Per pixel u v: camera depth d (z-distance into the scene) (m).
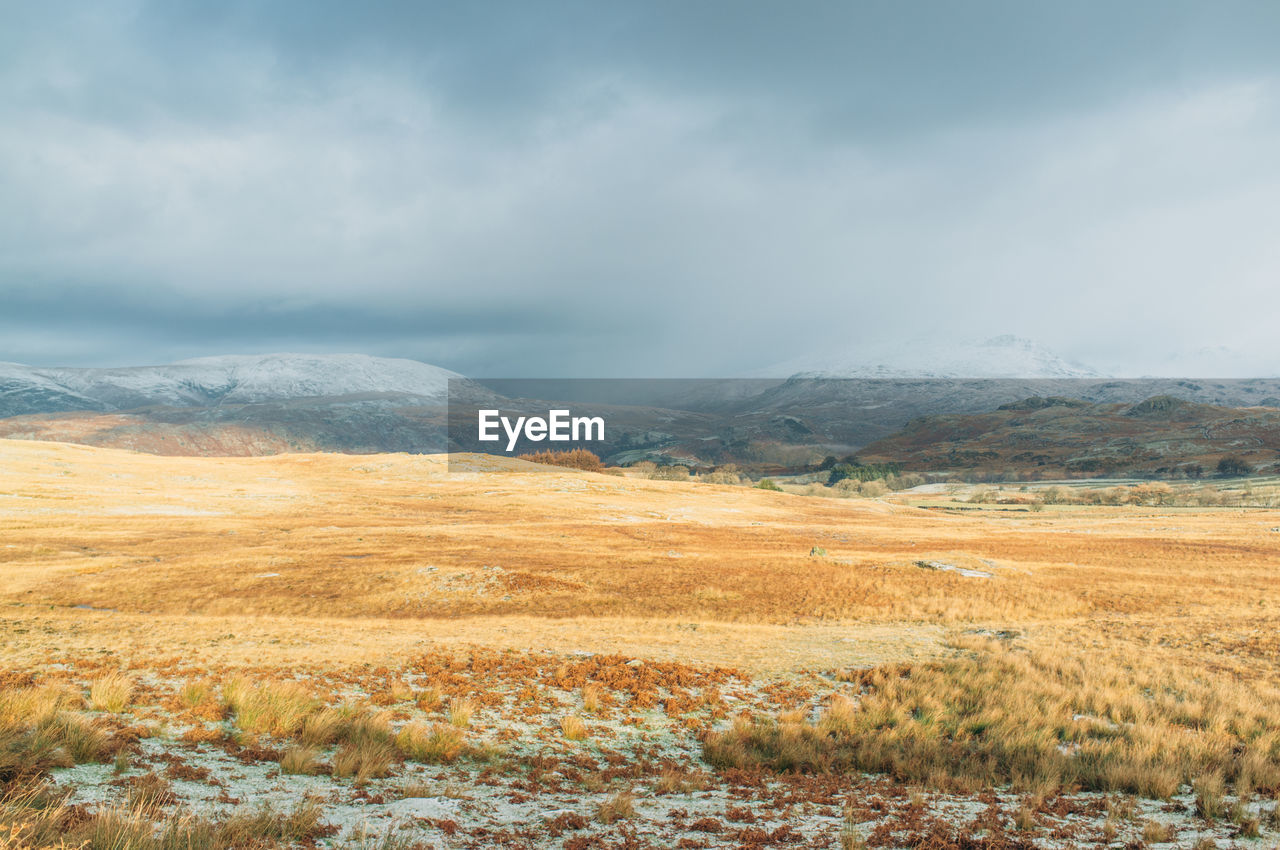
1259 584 43.00
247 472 132.00
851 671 22.67
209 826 8.08
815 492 185.50
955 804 11.81
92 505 81.38
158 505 86.69
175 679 17.12
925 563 48.31
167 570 43.78
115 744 11.23
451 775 12.16
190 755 11.45
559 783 12.33
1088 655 24.62
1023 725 16.91
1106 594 40.00
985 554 61.06
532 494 121.00
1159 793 12.36
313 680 18.06
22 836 6.93
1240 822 10.92
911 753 14.77
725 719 17.70
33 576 40.38
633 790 12.20
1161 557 58.34
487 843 8.98
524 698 18.34
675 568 47.84
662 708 18.38
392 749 12.91
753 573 46.22
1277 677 21.66
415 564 46.16
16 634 22.80
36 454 116.88
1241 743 15.55
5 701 11.98
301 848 8.01
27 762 9.49
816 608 37.53
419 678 19.42
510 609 37.09
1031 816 10.80
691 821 10.55
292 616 34.97
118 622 26.64
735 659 24.11
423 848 8.48
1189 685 20.23
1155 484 191.25
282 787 10.41
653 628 30.20
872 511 131.12
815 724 17.56
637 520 97.06
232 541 61.00
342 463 156.25
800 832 10.16
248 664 19.47
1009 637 28.89
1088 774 13.42
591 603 38.28
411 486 127.50
